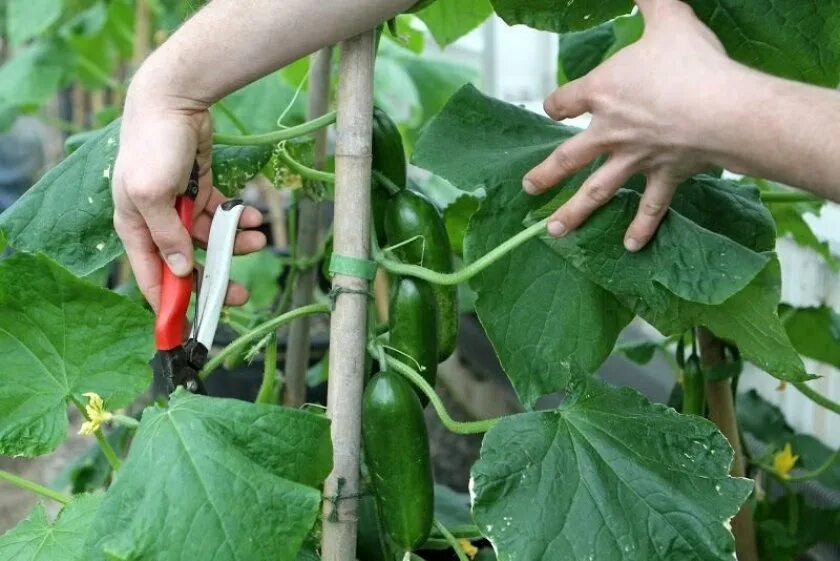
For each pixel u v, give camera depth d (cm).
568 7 116
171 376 98
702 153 85
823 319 154
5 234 114
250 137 104
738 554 143
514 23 118
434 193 284
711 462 93
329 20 86
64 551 97
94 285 100
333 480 96
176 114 91
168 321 97
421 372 105
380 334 120
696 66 83
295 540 82
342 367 96
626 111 86
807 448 178
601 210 102
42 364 103
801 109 78
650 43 86
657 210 95
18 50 368
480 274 108
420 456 99
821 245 170
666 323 111
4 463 295
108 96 381
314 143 139
